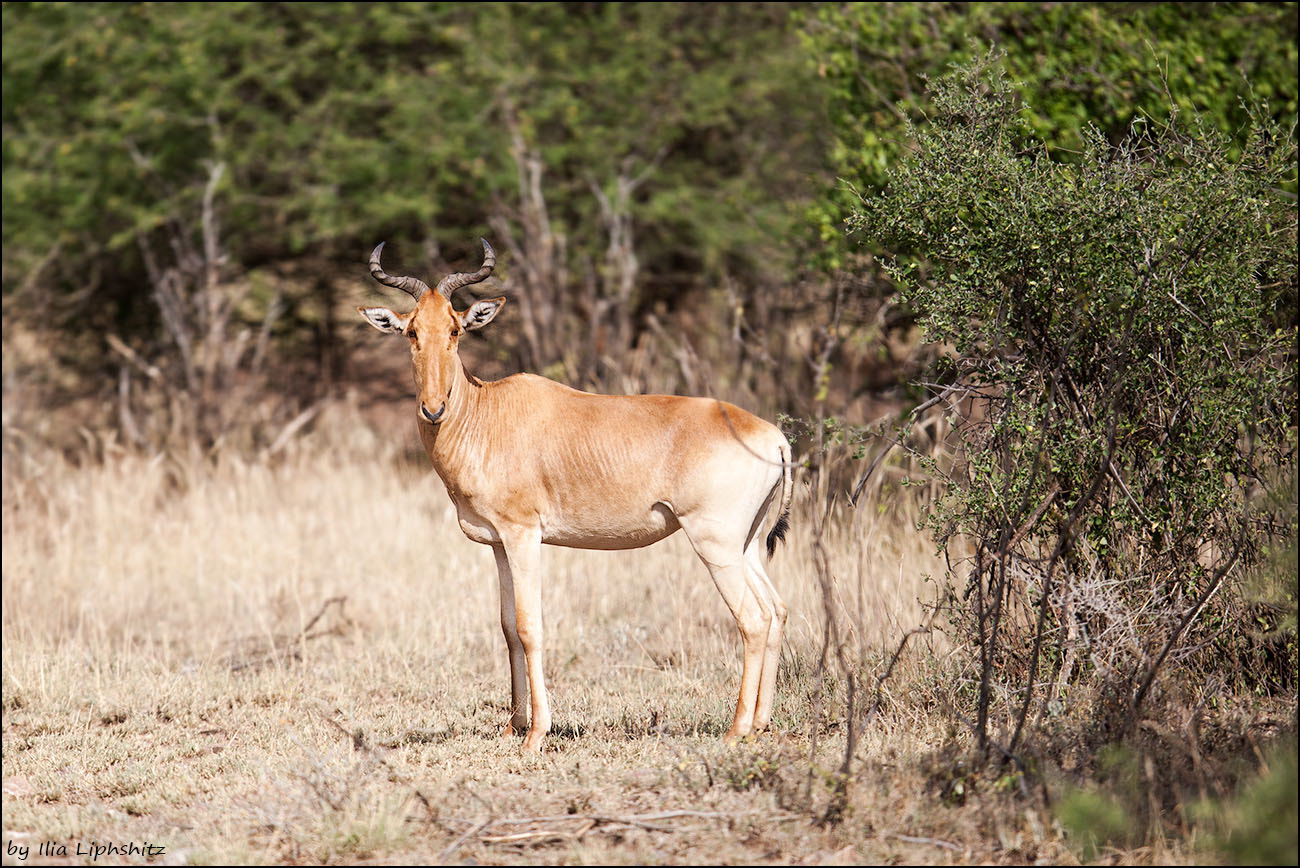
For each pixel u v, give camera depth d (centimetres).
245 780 1314
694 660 1786
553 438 1379
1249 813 929
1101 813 960
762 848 1014
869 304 2298
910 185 1375
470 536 1442
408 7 3378
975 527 1354
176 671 1903
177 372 3494
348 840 1045
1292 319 1477
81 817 1216
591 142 3338
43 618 2184
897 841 1015
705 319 3594
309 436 3259
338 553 2411
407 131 3309
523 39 3425
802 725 1391
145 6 3425
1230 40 2228
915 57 2267
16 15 3509
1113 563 1364
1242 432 1362
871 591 1622
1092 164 1349
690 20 3506
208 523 2636
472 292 3244
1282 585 1168
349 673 1833
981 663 1366
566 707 1598
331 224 3353
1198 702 1247
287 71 3400
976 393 1374
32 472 2995
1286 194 1337
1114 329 1297
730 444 1330
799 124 3353
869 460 2000
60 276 3738
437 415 1350
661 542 2180
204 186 3494
